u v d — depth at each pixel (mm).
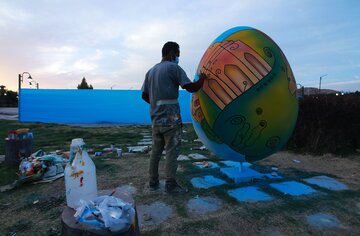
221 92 3139
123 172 4293
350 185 3611
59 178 3957
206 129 3381
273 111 3111
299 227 2475
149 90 3479
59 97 16734
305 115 5848
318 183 3680
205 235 2336
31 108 16438
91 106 17156
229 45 3291
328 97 6031
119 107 17500
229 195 3211
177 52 3543
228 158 3568
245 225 2504
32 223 2578
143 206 2947
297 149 5879
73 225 1168
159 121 3303
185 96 17547
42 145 7305
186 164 4703
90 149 6496
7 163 4750
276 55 3285
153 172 3465
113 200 1289
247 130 3152
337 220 2611
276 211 2787
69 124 16219
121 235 1162
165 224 2525
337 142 5695
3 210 2895
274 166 4617
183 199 3129
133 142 7945
